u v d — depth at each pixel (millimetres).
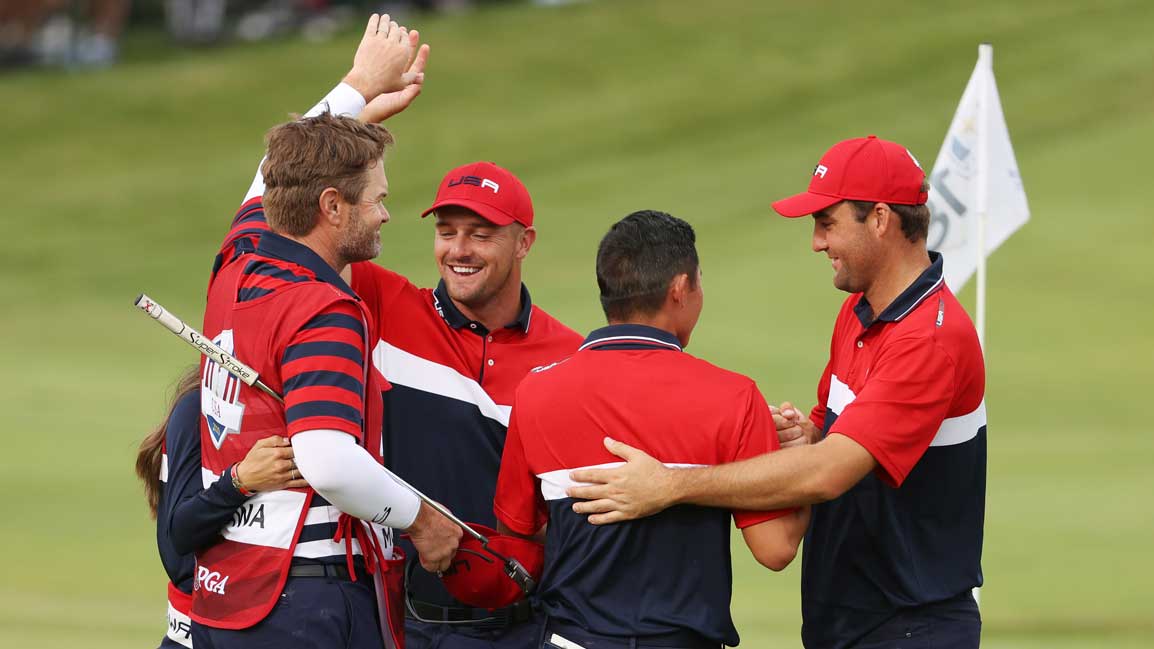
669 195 91562
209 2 146125
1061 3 119500
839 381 13656
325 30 141875
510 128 107812
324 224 12188
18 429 50656
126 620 27016
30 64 138750
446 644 15070
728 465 11977
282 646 11664
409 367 15398
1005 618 26703
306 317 11586
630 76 116188
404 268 78562
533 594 12891
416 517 12094
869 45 115625
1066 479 40875
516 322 15836
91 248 90875
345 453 11328
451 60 122125
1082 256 73125
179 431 12969
